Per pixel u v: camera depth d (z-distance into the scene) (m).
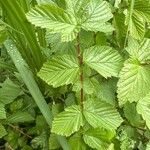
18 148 0.37
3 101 0.35
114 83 0.34
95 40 0.33
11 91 0.36
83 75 0.30
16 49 0.32
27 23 0.31
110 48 0.29
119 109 0.35
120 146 0.32
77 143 0.31
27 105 0.38
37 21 0.27
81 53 0.30
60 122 0.29
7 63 0.36
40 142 0.35
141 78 0.29
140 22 0.31
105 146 0.30
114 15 0.33
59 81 0.28
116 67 0.29
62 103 0.35
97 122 0.29
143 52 0.30
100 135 0.30
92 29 0.28
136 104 0.32
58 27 0.27
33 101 0.37
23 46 0.33
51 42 0.32
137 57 0.30
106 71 0.29
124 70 0.29
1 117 0.33
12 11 0.30
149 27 0.33
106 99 0.33
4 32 0.32
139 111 0.31
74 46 0.32
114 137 0.32
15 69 0.36
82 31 0.32
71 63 0.29
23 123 0.38
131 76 0.29
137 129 0.35
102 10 0.28
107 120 0.29
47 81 0.29
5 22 0.33
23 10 0.30
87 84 0.30
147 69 0.30
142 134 0.35
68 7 0.28
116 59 0.29
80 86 0.30
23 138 0.37
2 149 0.38
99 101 0.30
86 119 0.29
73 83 0.29
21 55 0.34
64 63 0.29
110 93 0.33
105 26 0.28
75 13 0.28
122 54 0.34
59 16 0.27
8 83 0.36
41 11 0.27
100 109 0.30
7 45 0.32
